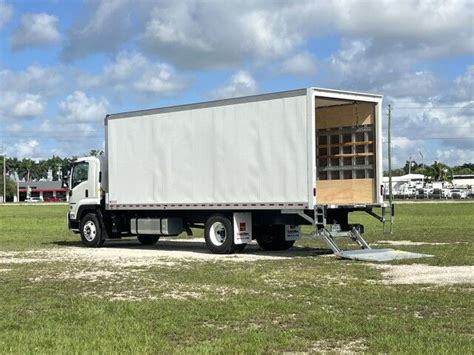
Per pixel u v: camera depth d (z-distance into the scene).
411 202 89.25
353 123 20.05
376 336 8.29
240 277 14.01
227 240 19.67
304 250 21.00
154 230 21.97
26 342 8.18
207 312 9.95
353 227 18.97
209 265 16.52
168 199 21.17
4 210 73.88
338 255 17.84
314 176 17.78
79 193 23.92
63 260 18.47
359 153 19.91
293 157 18.12
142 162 21.97
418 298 11.02
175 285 13.02
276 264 16.52
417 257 17.41
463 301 10.70
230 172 19.55
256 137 18.92
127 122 22.44
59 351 7.68
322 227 18.11
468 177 169.88
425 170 170.12
